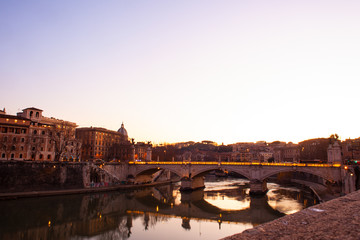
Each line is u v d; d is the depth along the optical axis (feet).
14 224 188.44
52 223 196.85
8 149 338.75
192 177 383.45
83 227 195.42
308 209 43.60
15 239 163.22
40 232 177.88
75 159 414.62
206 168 374.84
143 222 219.20
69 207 244.22
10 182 276.21
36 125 400.47
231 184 489.67
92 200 285.64
